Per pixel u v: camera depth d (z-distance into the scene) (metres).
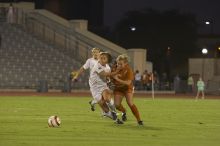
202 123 35.12
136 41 145.00
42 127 31.12
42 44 92.69
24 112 42.00
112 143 25.16
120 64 32.34
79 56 92.50
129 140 26.30
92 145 24.44
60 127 31.27
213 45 131.88
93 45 93.25
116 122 33.22
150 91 90.50
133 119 36.84
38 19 96.38
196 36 140.62
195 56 138.50
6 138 26.28
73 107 48.91
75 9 136.12
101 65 33.34
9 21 94.31
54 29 94.56
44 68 88.50
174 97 78.38
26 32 94.44
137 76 89.75
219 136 28.25
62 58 91.12
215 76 102.69
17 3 99.00
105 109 33.78
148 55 142.00
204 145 24.84
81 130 29.92
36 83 85.69
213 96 86.25
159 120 36.97
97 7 140.75
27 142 25.05
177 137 27.70
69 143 24.97
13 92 79.31
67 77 83.94
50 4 130.38
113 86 33.69
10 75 85.50
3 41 90.94
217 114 43.12
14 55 88.81
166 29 144.75
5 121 34.38
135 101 63.06
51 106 49.97
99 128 31.02
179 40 142.00
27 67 87.62
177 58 140.12
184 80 94.44
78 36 94.00
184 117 39.88
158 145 24.78
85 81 87.12
